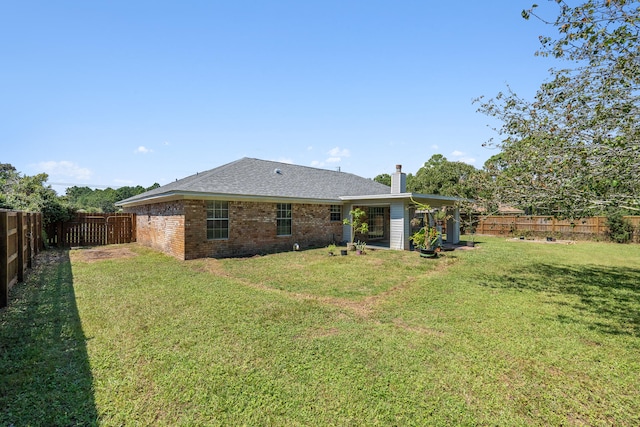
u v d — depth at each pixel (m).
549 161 6.04
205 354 3.92
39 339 4.30
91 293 6.70
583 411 2.89
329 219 16.61
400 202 14.66
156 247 14.14
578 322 5.18
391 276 8.72
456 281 8.16
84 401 2.94
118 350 4.01
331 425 2.68
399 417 2.78
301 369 3.57
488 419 2.76
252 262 10.84
